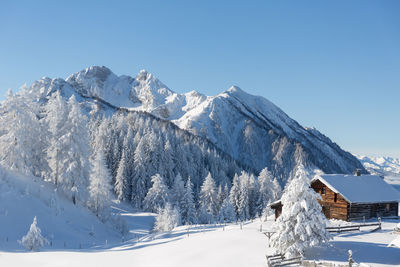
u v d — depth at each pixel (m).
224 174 116.06
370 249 23.73
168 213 55.47
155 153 95.06
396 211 40.50
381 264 20.39
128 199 85.06
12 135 51.84
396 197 39.34
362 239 28.53
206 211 71.69
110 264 26.94
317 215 21.91
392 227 33.81
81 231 49.31
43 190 52.28
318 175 39.72
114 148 93.88
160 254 28.11
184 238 34.62
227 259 23.94
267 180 86.50
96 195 57.41
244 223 44.56
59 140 53.97
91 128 110.06
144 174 86.62
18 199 46.00
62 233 45.31
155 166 93.31
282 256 22.08
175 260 25.36
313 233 21.86
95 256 30.41
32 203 47.12
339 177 40.09
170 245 31.33
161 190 78.06
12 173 50.94
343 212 37.66
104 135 97.12
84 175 55.53
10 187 47.38
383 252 22.95
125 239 53.66
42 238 35.88
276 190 86.81
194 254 26.08
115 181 90.50
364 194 38.03
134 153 91.19
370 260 21.23
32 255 31.66
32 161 57.31
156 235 43.06
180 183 78.12
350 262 19.23
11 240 38.97
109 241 50.50
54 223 46.44
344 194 37.06
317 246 23.00
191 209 74.12
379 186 40.41
